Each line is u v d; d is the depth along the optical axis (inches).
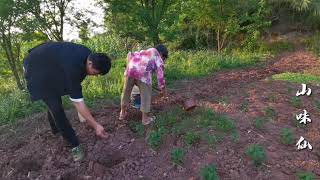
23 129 110.6
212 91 134.0
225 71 173.0
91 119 81.7
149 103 97.4
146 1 192.2
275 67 181.9
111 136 95.7
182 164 84.4
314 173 83.8
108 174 84.5
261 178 80.7
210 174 79.2
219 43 223.5
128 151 90.4
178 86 143.8
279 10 240.4
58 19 178.4
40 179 85.4
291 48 221.9
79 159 88.6
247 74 164.9
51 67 80.4
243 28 220.5
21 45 184.2
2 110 128.7
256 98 123.8
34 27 165.2
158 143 90.7
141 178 82.7
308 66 182.5
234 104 116.3
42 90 82.0
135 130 97.7
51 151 92.9
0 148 100.9
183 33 241.1
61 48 80.2
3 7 155.7
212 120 99.4
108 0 188.1
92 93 135.4
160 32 195.3
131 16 192.5
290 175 82.5
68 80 78.4
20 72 185.0
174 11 196.9
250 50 222.1
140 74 94.3
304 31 234.1
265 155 86.3
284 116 109.7
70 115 111.0
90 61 76.9
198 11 215.0
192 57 193.6
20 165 91.2
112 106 117.3
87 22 186.1
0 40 167.2
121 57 221.6
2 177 89.4
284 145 92.9
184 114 104.4
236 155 86.4
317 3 230.8
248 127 98.3
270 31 236.1
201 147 88.7
